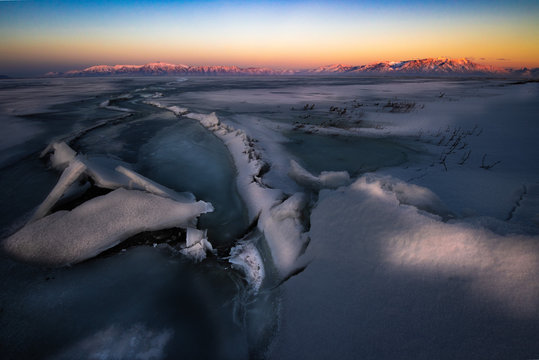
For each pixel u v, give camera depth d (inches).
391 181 139.5
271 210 159.0
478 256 81.3
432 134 382.0
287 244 129.0
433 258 85.8
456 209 149.6
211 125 459.5
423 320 73.2
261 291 114.1
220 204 193.3
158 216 148.3
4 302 101.3
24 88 1765.5
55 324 93.5
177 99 964.0
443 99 824.3
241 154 287.9
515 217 136.0
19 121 497.0
